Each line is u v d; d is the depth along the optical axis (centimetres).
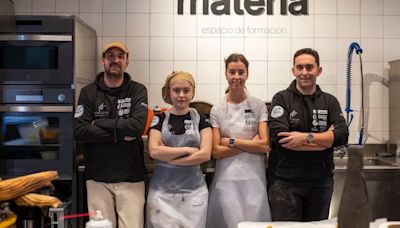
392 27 353
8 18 280
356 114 354
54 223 191
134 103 262
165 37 352
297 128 252
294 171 249
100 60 351
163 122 261
